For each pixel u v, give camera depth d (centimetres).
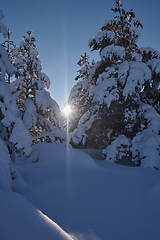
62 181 696
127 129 1369
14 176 677
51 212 445
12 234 298
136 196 560
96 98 1381
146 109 1405
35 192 586
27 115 1234
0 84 994
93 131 1591
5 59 1040
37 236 286
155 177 805
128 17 1745
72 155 956
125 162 1452
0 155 680
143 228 388
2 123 969
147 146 1115
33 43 1648
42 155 1010
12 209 350
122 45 1777
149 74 1366
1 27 1066
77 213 442
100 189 618
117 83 1388
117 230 378
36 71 1563
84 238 340
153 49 1752
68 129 1950
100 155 1666
